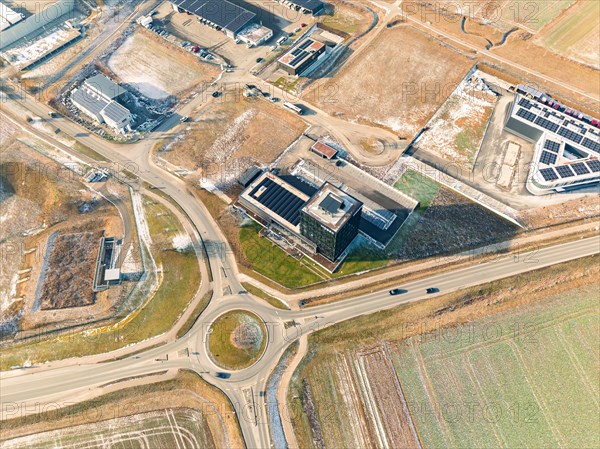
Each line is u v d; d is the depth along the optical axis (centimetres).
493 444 8475
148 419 8744
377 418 8756
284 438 8469
